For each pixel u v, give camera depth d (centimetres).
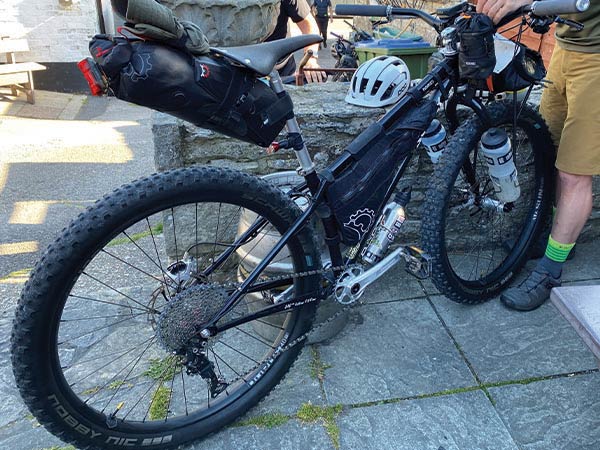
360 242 205
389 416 199
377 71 240
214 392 190
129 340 240
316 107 253
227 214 262
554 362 221
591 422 194
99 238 153
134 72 142
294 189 197
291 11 345
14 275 315
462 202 259
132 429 179
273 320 220
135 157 549
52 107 783
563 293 150
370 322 246
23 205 432
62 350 234
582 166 225
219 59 158
